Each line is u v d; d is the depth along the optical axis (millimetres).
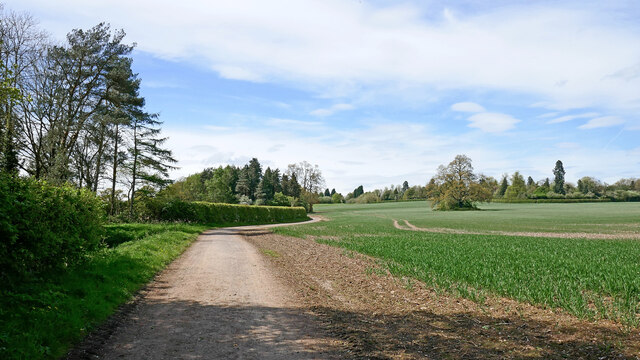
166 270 12242
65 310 6355
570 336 6418
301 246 21641
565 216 58625
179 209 42562
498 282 10055
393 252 17062
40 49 26562
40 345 4969
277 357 5258
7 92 10859
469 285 10336
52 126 27516
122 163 36250
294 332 6438
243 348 5578
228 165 119875
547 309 8078
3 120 24156
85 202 11125
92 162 33969
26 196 7750
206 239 25406
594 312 7500
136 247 14727
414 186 162375
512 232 33906
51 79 27703
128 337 5918
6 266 7250
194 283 10336
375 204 142125
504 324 7176
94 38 29844
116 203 37312
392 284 10938
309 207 107500
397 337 6414
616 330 6637
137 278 9977
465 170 90625
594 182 130875
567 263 13531
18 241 7488
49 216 8586
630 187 132250
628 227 37625
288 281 11141
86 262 10109
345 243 22125
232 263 14234
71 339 5547
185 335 6090
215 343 5758
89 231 10930
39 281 7578
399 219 62219
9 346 4711
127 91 32812
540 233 32500
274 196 101125
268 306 8117
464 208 91375
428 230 37469
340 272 12977
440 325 7148
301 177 114500
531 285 9633
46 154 27703
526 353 5699
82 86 30125
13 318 5566
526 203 116750
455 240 23812
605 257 15414
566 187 138625
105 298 7621
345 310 8180
